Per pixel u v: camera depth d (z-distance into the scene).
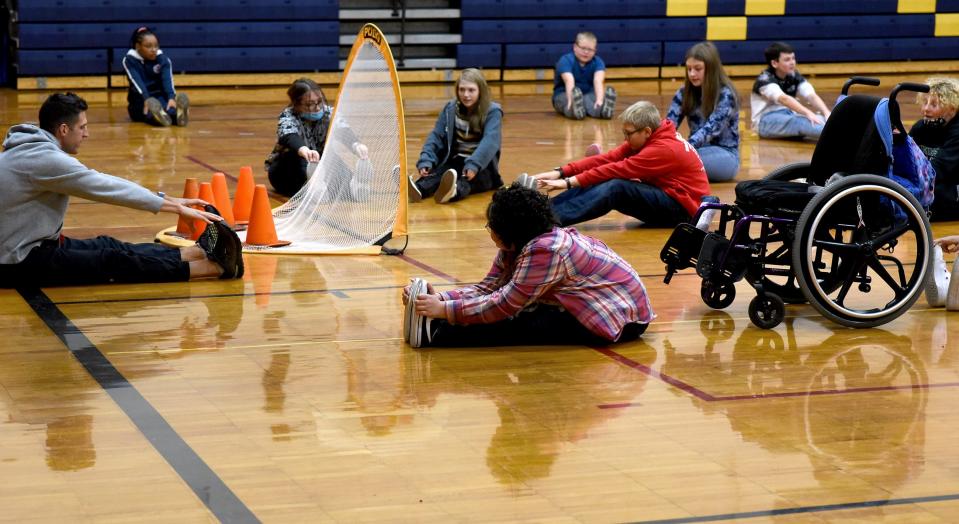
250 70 16.44
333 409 4.23
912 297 5.37
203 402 4.28
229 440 3.92
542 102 15.59
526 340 5.05
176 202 5.90
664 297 5.92
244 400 4.31
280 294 5.88
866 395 4.48
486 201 8.68
